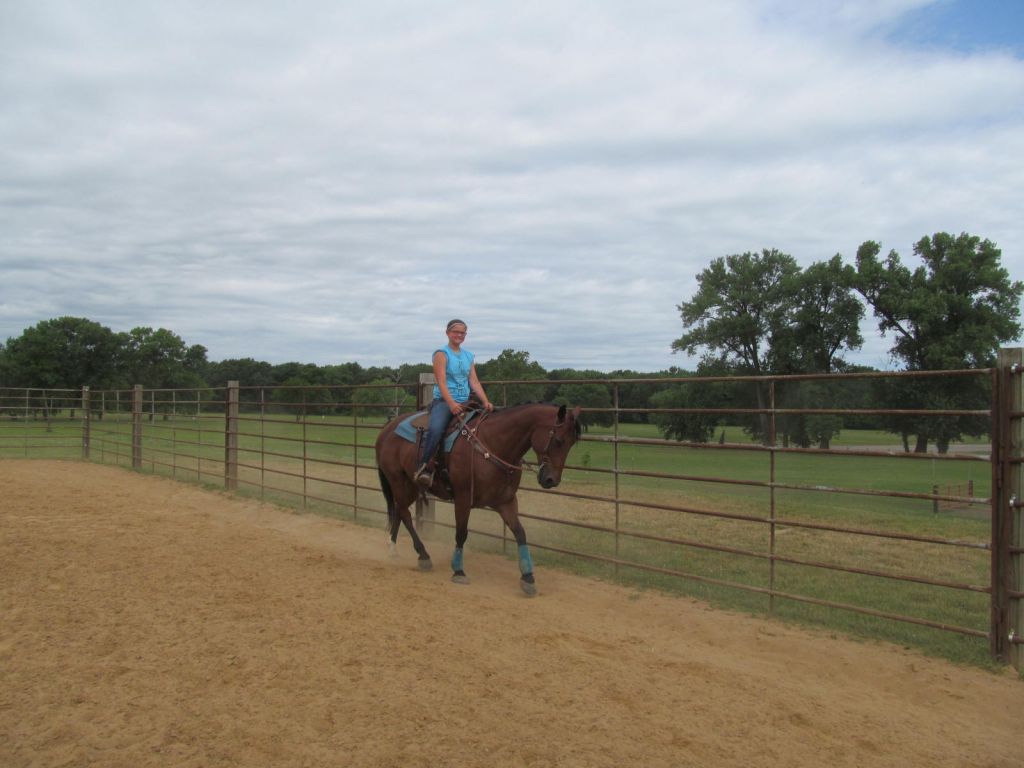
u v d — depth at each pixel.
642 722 3.88
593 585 7.00
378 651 4.86
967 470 29.27
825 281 39.00
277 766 3.34
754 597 6.53
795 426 37.09
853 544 9.12
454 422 7.04
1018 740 3.86
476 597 6.43
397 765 3.36
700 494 14.09
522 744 3.59
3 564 7.10
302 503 11.72
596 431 40.09
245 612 5.69
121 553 7.78
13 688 4.19
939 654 5.11
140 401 17.23
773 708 4.13
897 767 3.51
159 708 3.94
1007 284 35.25
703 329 42.91
